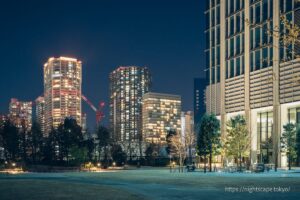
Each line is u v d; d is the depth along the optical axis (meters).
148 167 100.88
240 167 66.19
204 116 71.81
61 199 22.47
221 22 93.56
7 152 108.00
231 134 71.19
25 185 33.28
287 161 74.88
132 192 27.22
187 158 107.94
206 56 100.44
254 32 81.94
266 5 78.56
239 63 87.00
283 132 73.88
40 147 107.62
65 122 107.44
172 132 129.88
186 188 31.14
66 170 78.19
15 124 118.94
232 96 88.75
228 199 23.03
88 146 109.50
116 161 109.69
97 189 29.45
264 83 78.31
